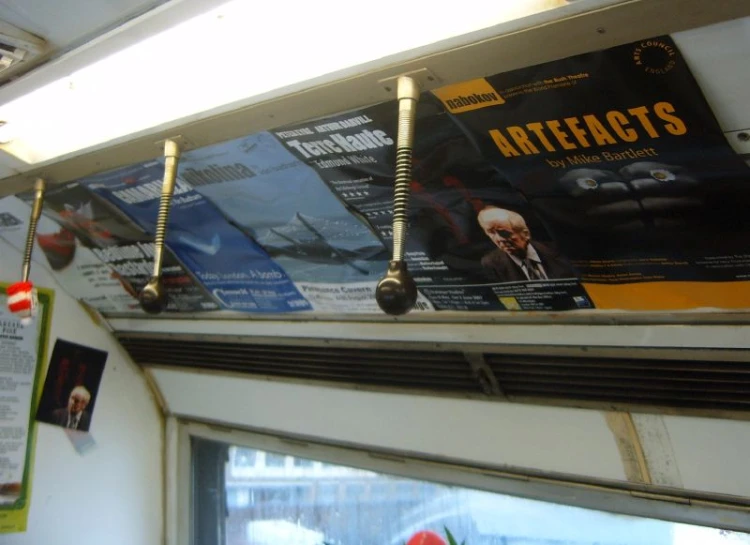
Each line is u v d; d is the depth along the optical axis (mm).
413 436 1562
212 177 1163
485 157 909
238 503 2049
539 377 1280
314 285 1427
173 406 2186
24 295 1164
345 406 1668
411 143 719
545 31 646
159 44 821
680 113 735
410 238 1143
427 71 719
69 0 759
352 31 736
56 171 1176
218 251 1453
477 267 1151
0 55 873
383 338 1461
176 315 1832
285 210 1207
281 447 1910
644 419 1190
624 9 604
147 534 2150
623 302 1069
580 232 977
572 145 834
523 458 1389
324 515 1823
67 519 1968
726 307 983
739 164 775
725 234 872
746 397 1059
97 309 2070
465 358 1352
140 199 1335
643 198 877
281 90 820
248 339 1746
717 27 615
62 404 1983
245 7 732
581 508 1359
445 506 1586
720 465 1133
